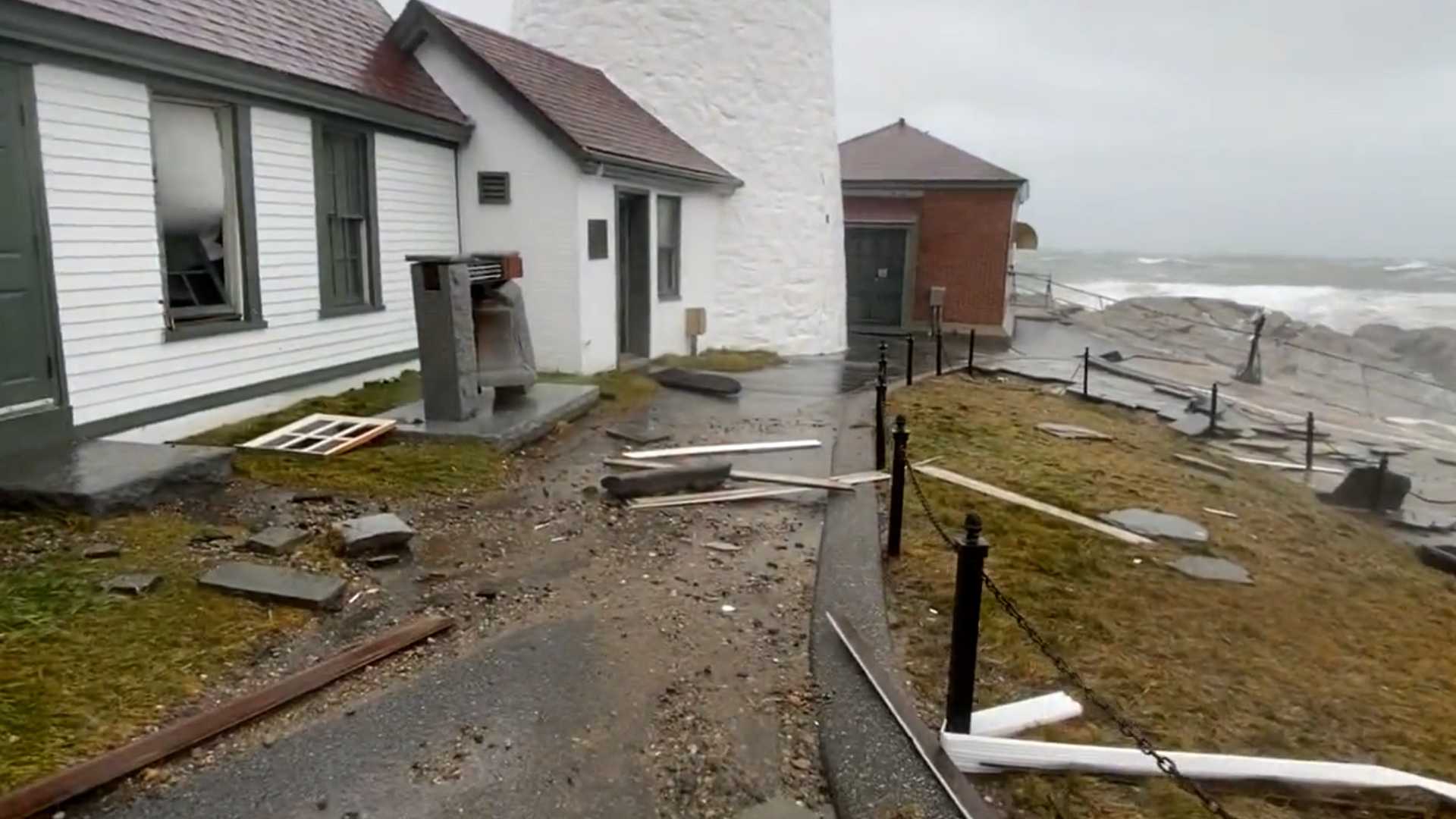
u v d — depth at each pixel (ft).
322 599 14.37
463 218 36.37
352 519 18.26
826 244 53.72
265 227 26.23
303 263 27.94
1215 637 15.38
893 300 69.56
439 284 24.64
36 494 16.97
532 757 10.81
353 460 22.00
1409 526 28.12
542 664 13.07
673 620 14.70
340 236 30.27
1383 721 12.97
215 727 10.87
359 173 30.66
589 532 18.75
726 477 22.52
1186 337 77.41
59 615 13.26
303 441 23.17
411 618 14.33
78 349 20.45
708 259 49.42
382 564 16.37
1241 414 42.70
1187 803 10.24
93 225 20.63
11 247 18.79
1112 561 18.66
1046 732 11.64
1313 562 21.03
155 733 10.68
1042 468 26.04
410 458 22.40
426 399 25.30
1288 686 13.82
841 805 10.00
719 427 29.25
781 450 26.27
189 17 24.12
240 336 25.44
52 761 10.09
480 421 25.30
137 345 22.03
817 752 11.13
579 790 10.23
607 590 15.83
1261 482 29.86
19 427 19.13
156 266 22.44
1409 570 22.74
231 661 12.59
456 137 35.01
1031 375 46.19
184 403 23.59
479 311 28.22
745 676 12.91
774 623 14.73
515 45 41.37
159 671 12.10
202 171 24.76
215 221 25.40
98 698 11.37
